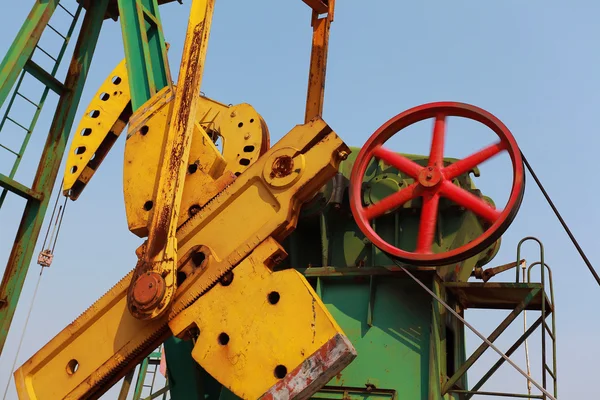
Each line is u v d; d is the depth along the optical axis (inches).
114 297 300.7
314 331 257.1
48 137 408.8
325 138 288.5
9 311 373.1
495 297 363.6
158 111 333.4
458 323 385.4
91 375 294.8
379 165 379.2
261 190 293.0
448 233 350.9
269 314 268.5
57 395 299.0
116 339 295.9
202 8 322.0
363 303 346.9
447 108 325.4
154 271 283.3
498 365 362.0
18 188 377.7
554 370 335.3
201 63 315.0
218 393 363.3
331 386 331.9
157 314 278.8
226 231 292.5
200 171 312.2
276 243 282.0
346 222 381.1
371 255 368.8
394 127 335.0
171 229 289.6
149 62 370.6
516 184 299.1
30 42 382.9
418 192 330.6
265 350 263.1
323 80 405.7
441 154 329.4
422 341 329.1
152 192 316.2
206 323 277.9
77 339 304.7
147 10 392.2
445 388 327.9
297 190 285.1
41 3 394.9
